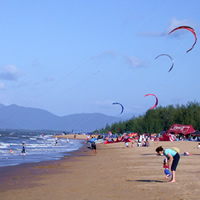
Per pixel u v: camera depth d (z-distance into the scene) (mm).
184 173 16344
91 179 15938
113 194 11398
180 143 60969
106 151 48594
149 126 115688
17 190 13148
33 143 81000
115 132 149500
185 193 10953
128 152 43406
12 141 86250
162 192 11250
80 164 26234
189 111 100625
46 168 23125
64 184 14508
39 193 12234
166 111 117188
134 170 19344
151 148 50906
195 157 27828
